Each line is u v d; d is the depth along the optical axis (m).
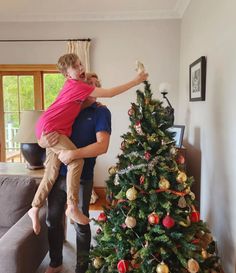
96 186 4.59
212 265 1.85
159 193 1.68
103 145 2.04
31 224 2.07
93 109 2.15
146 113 1.78
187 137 3.73
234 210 2.00
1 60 4.52
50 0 3.73
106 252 1.83
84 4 3.91
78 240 2.23
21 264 1.81
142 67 2.03
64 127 2.03
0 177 2.43
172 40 4.34
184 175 1.71
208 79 2.69
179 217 1.67
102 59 4.44
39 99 4.71
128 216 1.69
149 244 1.62
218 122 2.36
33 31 4.45
